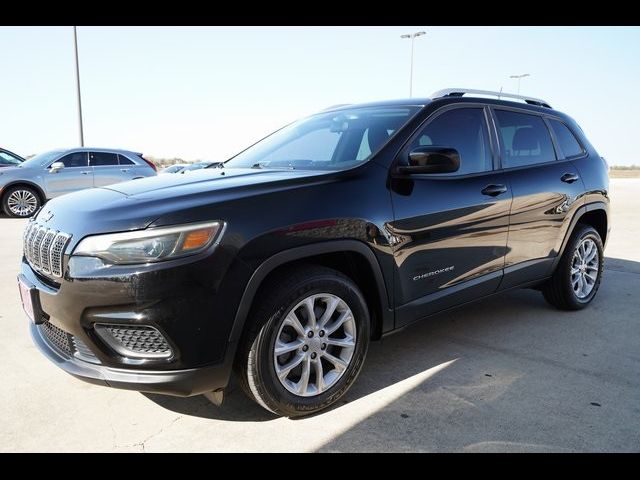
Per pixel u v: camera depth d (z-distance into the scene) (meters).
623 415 2.69
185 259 2.24
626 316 4.33
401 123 3.25
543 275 4.11
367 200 2.79
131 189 2.74
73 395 2.93
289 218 2.49
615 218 11.30
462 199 3.27
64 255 2.34
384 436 2.50
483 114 3.71
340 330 2.80
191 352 2.29
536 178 3.87
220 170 3.38
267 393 2.50
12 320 4.15
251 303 2.41
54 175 11.44
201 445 2.45
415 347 3.63
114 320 2.25
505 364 3.34
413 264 3.02
